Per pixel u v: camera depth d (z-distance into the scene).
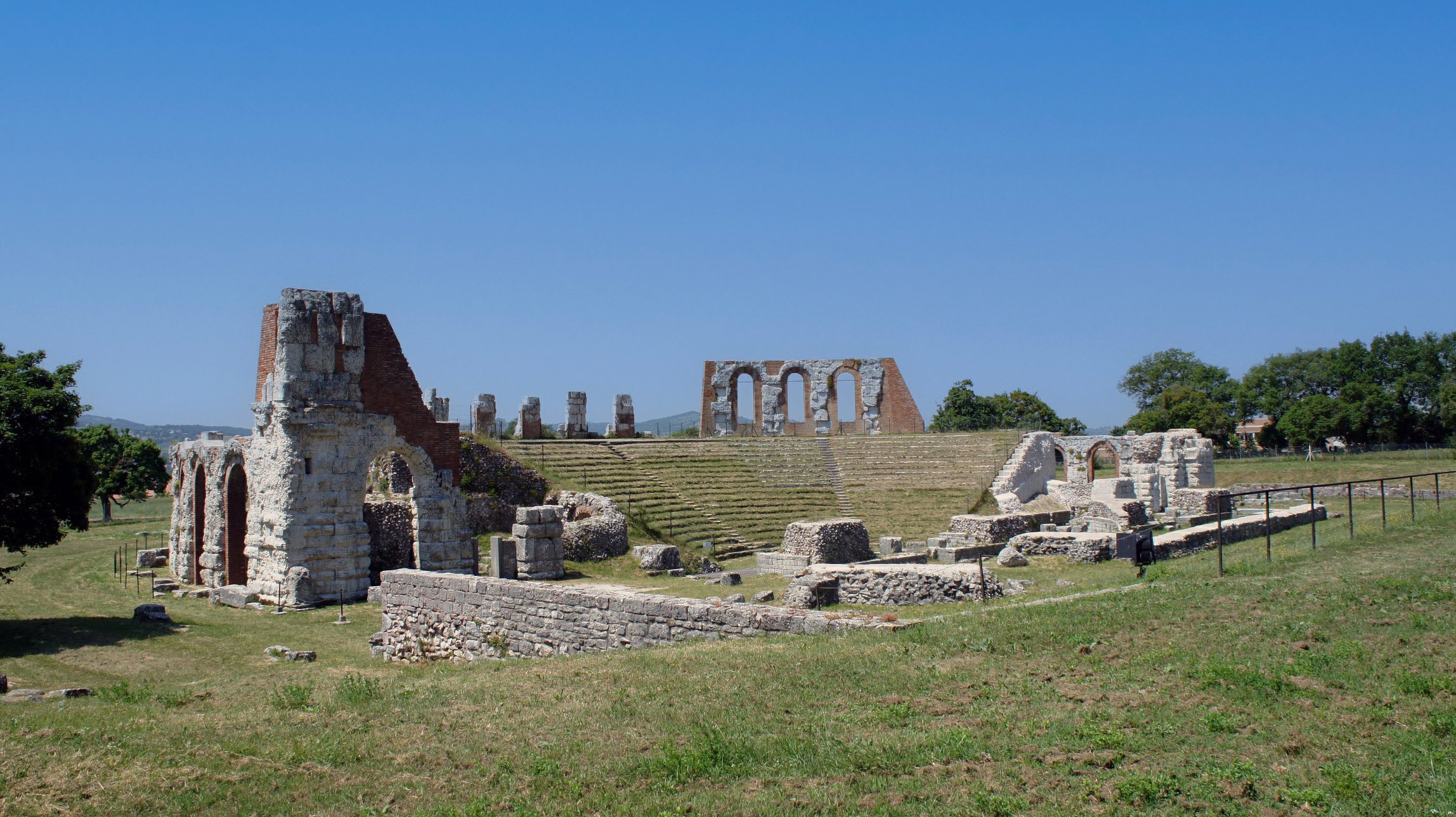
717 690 14.38
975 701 13.14
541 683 15.64
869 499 54.91
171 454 46.78
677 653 16.98
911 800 10.49
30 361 30.22
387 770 12.16
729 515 49.34
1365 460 75.75
